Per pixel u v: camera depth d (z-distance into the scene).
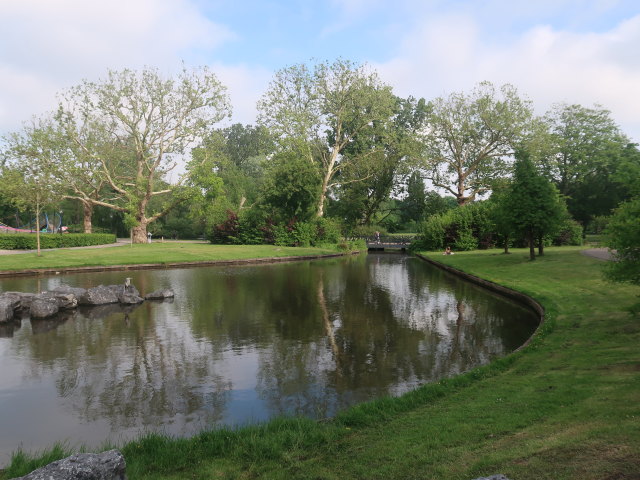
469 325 12.36
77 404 7.09
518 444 4.26
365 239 60.25
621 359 7.18
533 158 47.75
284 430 5.34
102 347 10.39
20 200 35.41
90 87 40.75
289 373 8.49
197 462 4.60
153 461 4.62
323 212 54.03
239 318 13.46
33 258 28.16
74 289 16.44
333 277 24.36
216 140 46.25
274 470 4.31
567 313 11.69
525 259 25.88
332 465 4.35
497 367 7.82
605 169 54.59
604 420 4.56
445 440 4.66
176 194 45.31
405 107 66.75
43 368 8.90
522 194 24.56
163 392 7.57
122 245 42.12
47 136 39.38
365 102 48.59
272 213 48.25
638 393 5.34
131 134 43.91
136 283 21.38
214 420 6.43
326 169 53.78
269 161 48.78
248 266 31.38
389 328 12.09
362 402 6.79
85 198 43.66
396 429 5.25
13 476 4.41
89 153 42.06
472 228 43.91
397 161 56.09
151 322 12.98
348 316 13.72
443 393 6.67
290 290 19.33
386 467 4.15
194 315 13.95
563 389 6.02
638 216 8.75
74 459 3.27
